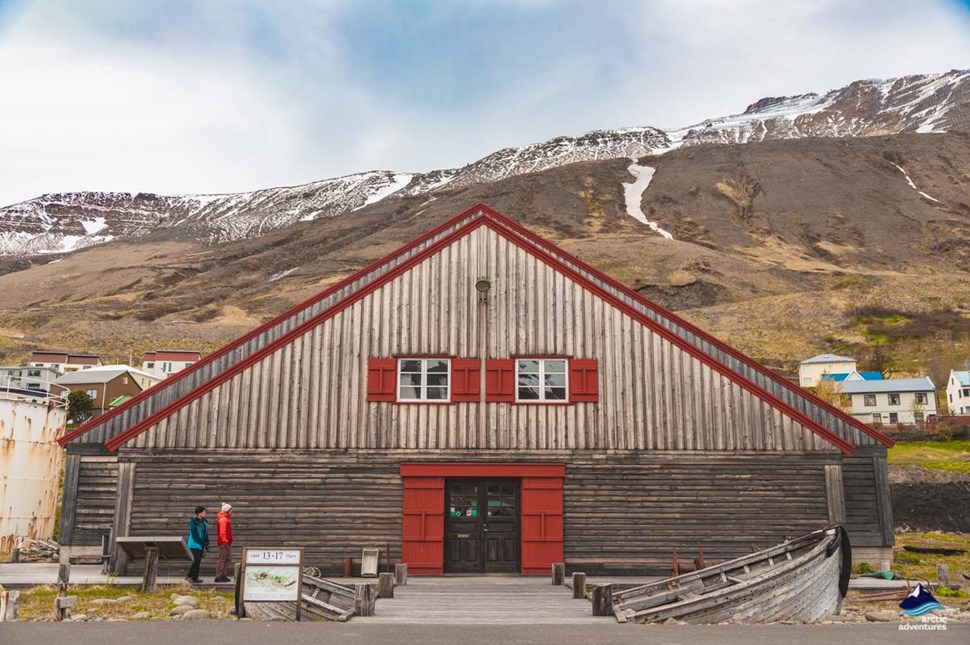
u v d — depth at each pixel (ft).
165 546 60.18
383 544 71.20
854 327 415.64
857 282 512.22
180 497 71.20
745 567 53.36
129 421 78.95
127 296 596.29
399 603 52.16
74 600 43.98
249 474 71.87
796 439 73.67
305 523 71.36
